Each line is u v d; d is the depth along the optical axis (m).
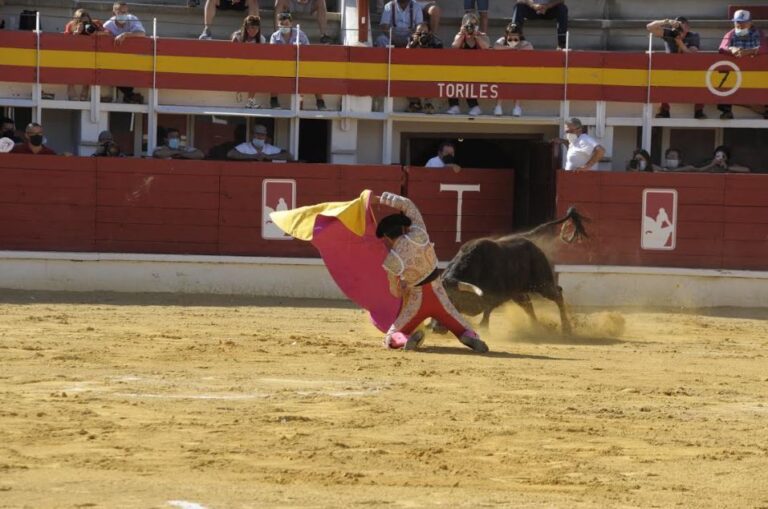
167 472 10.80
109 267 29.36
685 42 32.91
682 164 33.03
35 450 11.52
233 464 11.22
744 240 30.20
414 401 14.83
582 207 29.98
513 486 10.82
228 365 17.42
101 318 24.02
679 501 10.44
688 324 26.75
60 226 29.19
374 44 34.38
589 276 30.06
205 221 29.73
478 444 12.53
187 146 32.03
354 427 13.13
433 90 31.34
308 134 33.09
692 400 15.71
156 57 30.53
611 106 31.94
